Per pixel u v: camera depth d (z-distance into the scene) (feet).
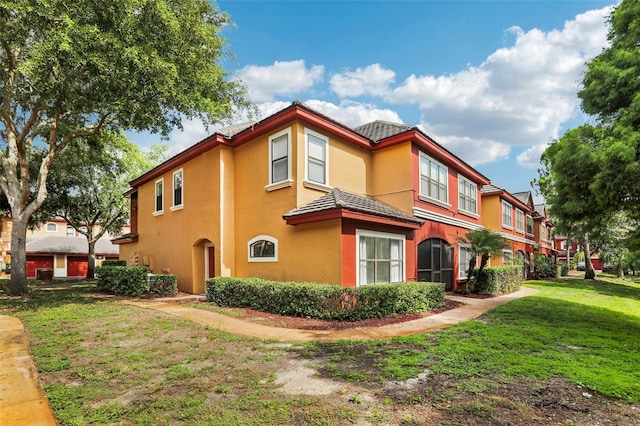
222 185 44.01
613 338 23.08
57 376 15.85
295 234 36.50
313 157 38.83
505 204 81.00
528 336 22.82
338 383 14.70
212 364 17.31
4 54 37.88
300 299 29.73
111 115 44.01
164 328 24.94
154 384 14.75
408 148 43.98
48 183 71.77
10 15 29.48
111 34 29.89
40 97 36.96
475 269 55.52
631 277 117.29
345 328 25.41
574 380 14.70
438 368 16.30
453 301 40.57
